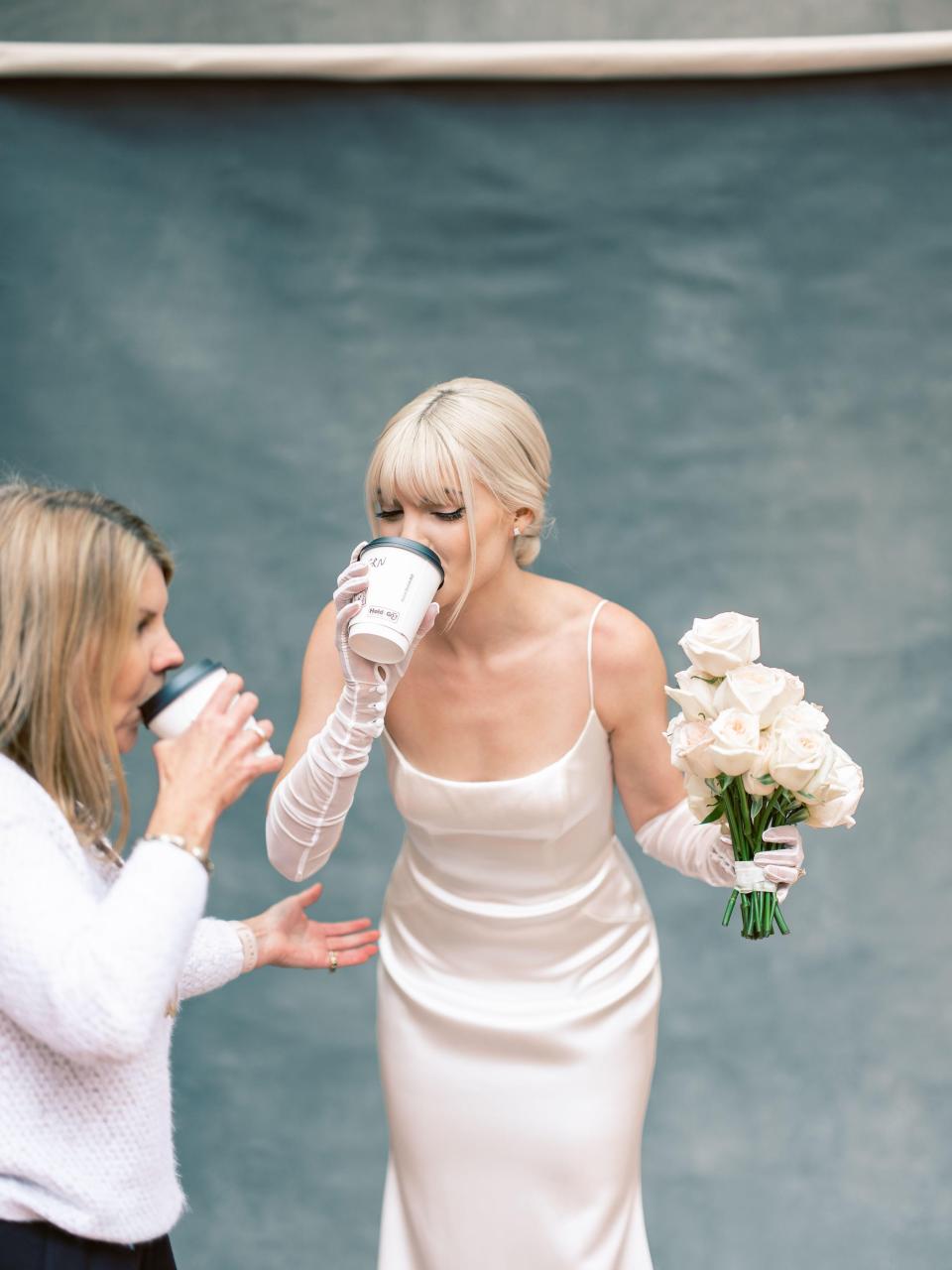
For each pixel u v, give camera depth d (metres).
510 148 3.50
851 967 3.41
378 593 1.80
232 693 1.46
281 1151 3.29
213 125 3.50
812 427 3.50
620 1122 2.24
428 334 3.53
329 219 3.52
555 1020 2.21
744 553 3.51
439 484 1.93
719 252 3.50
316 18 3.45
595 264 3.51
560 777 2.15
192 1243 3.12
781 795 1.81
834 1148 3.26
